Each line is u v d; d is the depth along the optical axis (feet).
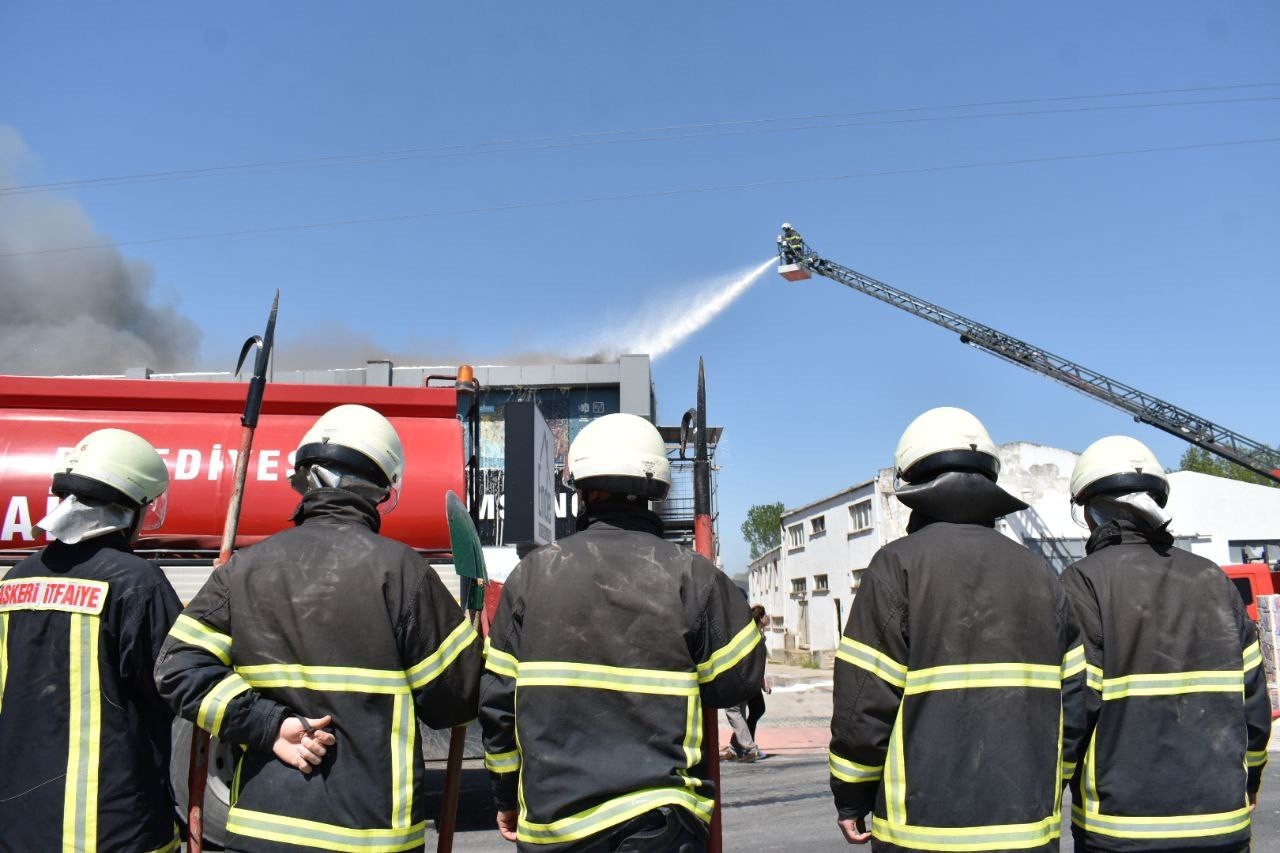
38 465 19.81
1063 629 8.41
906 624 8.34
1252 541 94.48
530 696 7.98
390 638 8.18
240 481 13.70
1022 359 104.58
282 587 8.21
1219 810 8.73
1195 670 9.05
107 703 8.86
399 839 7.85
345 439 9.07
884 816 8.18
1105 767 9.04
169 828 9.24
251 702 7.86
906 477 9.27
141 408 20.88
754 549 281.13
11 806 8.61
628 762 7.71
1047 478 91.09
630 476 8.64
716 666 8.28
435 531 21.15
